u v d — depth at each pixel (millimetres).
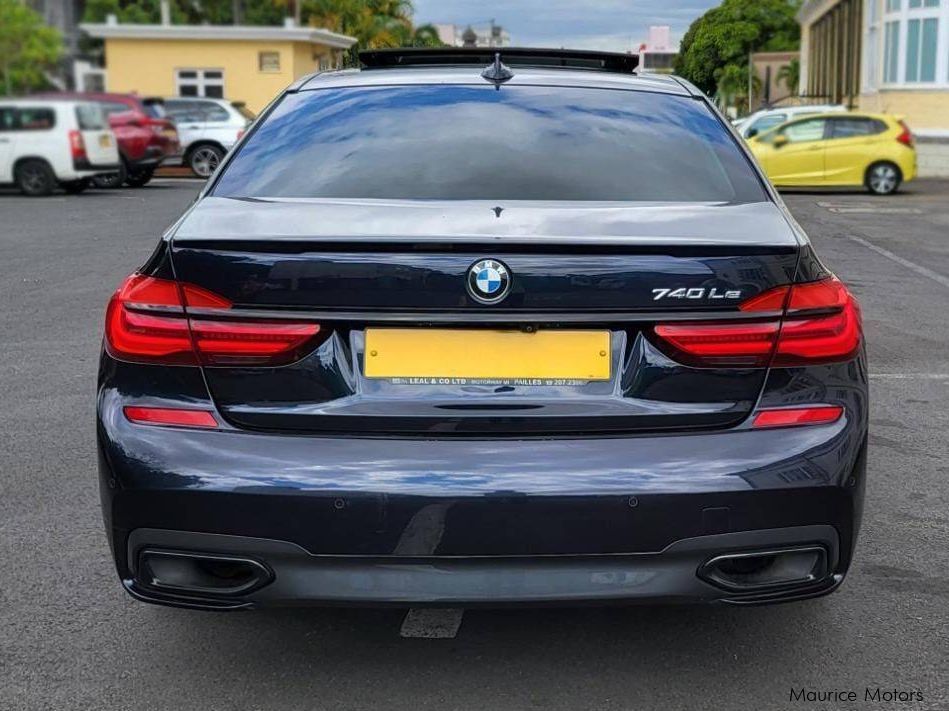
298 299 2650
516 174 3137
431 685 3008
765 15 52469
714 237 2746
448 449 2611
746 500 2617
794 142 20922
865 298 9523
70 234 14406
